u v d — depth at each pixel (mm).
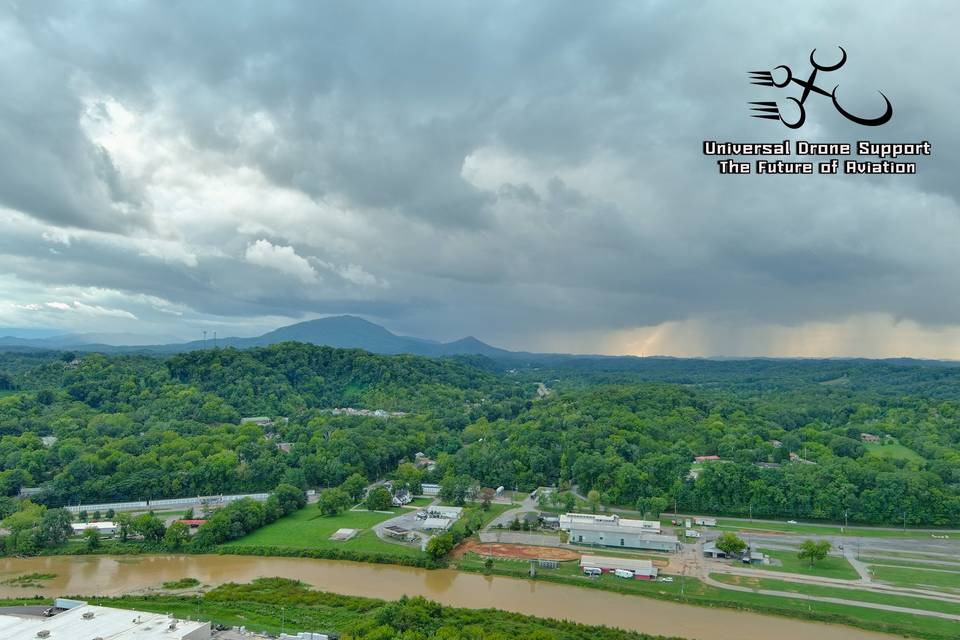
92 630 132875
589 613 165500
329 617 159375
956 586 182375
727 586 182000
